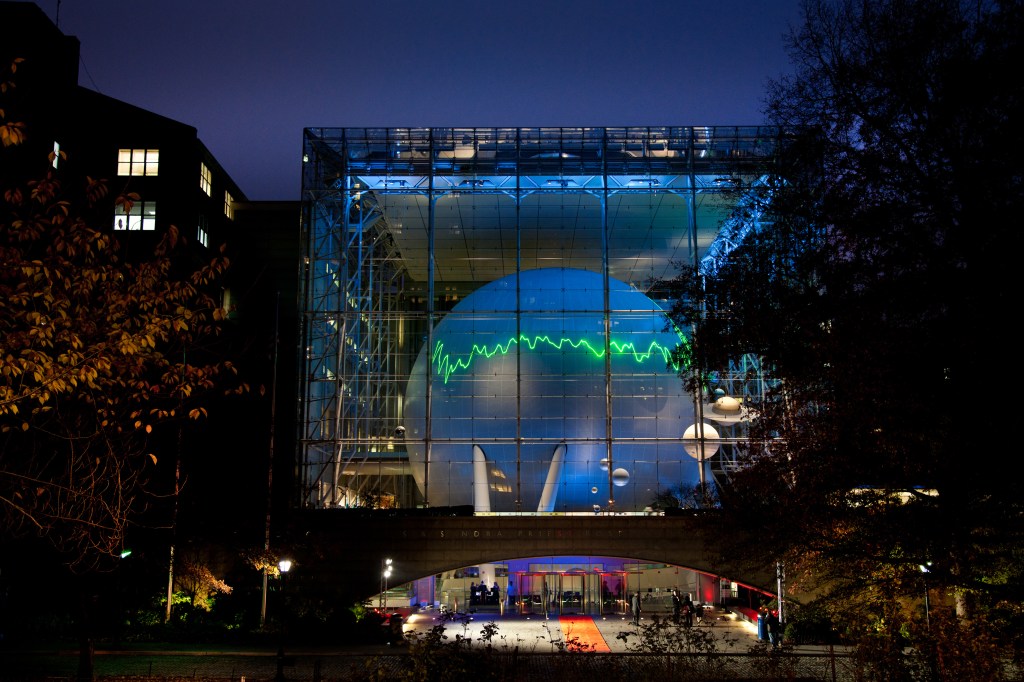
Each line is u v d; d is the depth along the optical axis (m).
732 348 22.30
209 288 59.34
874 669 20.50
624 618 48.53
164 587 40.78
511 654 21.53
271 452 43.16
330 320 56.56
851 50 19.69
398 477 73.00
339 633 38.53
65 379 15.81
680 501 51.00
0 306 15.12
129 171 55.19
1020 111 16.23
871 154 18.83
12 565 36.00
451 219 66.19
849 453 18.83
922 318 17.77
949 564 18.56
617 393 55.62
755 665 24.16
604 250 55.91
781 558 22.69
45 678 25.59
